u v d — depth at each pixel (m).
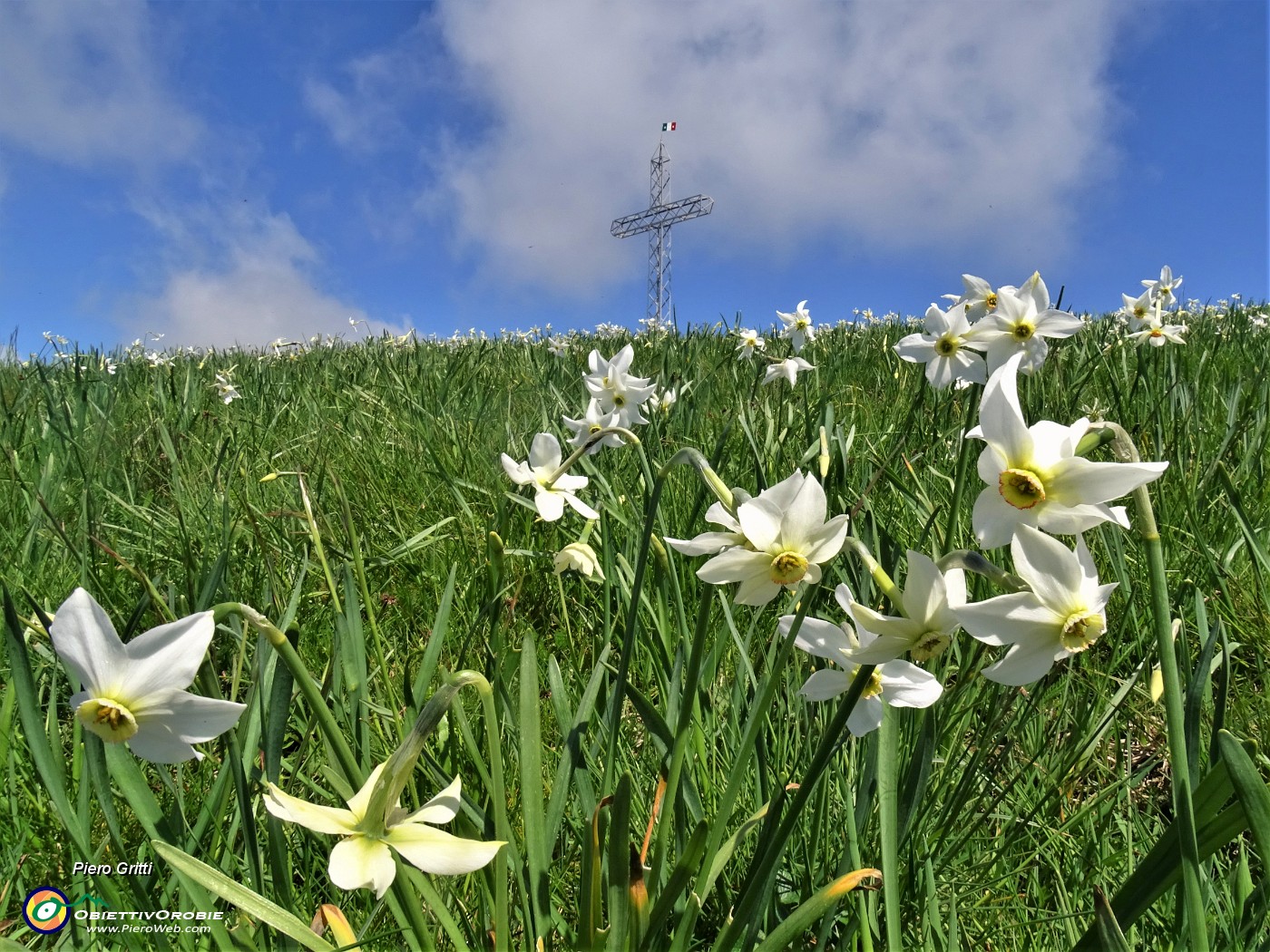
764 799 0.41
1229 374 1.24
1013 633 0.26
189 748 0.26
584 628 0.66
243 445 1.01
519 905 0.39
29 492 0.82
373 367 1.84
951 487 0.72
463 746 0.45
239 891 0.28
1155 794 0.50
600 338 2.63
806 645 0.32
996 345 0.66
